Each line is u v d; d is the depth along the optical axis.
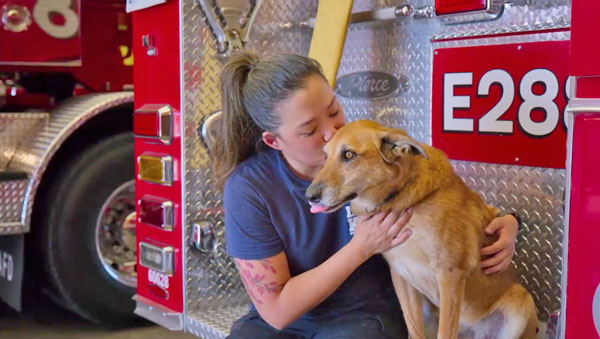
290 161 2.34
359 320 2.36
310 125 2.17
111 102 3.95
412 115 2.98
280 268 2.29
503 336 2.35
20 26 3.97
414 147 2.01
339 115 2.24
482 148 2.72
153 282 3.32
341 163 2.02
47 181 3.98
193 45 3.04
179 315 3.17
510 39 2.60
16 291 3.83
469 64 2.73
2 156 3.85
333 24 2.95
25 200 3.73
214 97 3.12
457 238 2.14
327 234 2.36
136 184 3.37
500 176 2.69
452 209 2.14
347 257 2.14
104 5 4.24
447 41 2.80
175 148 3.11
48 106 4.27
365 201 2.09
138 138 3.32
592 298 1.80
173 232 3.17
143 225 3.34
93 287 4.03
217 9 3.06
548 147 2.53
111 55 4.31
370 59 3.11
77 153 4.00
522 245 2.65
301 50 3.29
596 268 1.79
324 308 2.41
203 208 3.13
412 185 2.09
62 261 3.96
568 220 1.83
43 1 4.02
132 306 4.12
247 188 2.31
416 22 2.92
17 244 3.81
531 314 2.31
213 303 3.21
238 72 2.37
